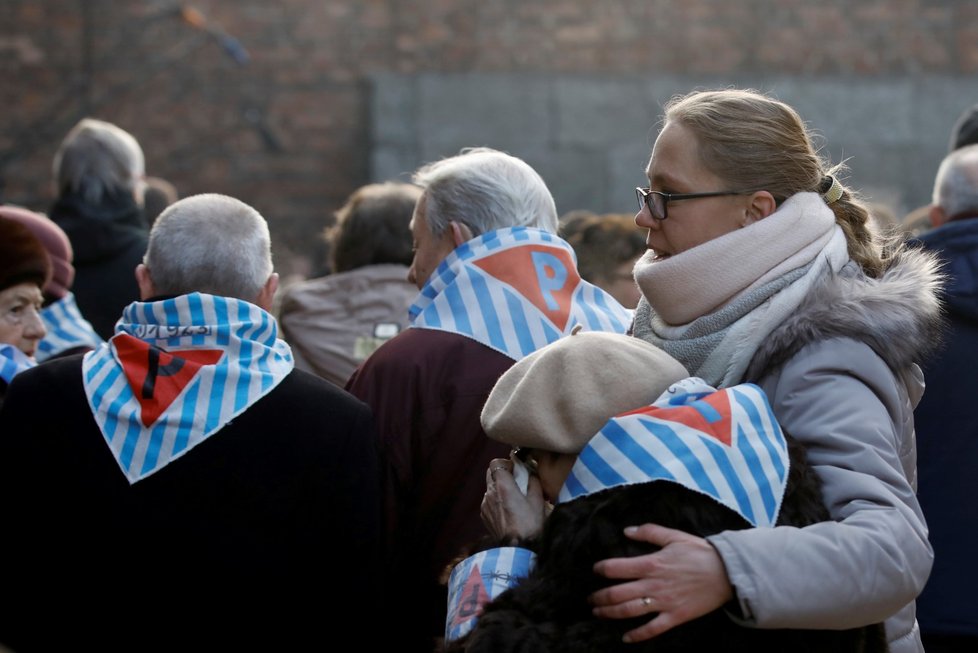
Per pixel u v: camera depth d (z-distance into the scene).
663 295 3.10
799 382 2.93
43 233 5.48
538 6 11.91
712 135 3.11
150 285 3.79
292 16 11.84
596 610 2.63
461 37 11.91
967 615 4.72
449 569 3.17
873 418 2.86
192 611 3.45
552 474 2.92
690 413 2.73
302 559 3.52
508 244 4.13
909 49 12.08
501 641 2.62
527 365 2.93
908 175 11.75
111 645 3.44
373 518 3.61
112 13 11.62
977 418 4.78
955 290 4.77
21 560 3.48
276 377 3.56
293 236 11.84
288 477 3.50
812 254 3.06
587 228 5.90
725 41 11.98
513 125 11.62
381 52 11.89
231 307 3.58
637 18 11.93
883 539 2.68
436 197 4.26
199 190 11.76
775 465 2.73
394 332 5.41
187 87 11.74
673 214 3.14
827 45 12.04
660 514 2.64
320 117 11.87
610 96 11.65
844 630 2.75
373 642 3.65
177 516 3.44
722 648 2.64
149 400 3.48
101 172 6.46
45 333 4.56
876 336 2.92
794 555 2.61
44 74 11.57
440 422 3.96
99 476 3.45
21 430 3.50
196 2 11.77
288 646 3.53
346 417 3.60
